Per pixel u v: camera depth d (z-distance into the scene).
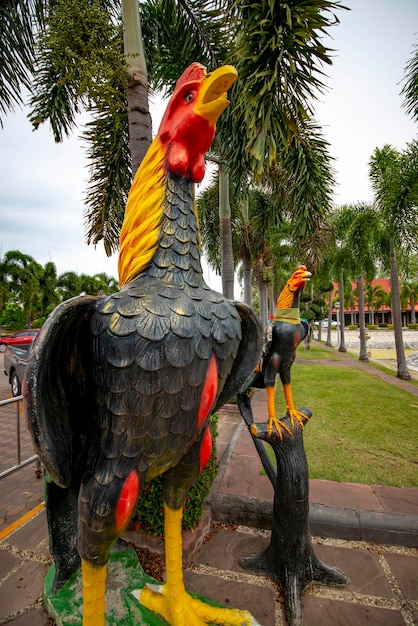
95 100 2.57
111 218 4.40
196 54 4.25
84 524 1.22
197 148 1.38
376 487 3.32
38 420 1.01
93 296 1.23
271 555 2.24
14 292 23.84
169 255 1.32
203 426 1.36
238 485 3.33
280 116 3.03
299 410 2.26
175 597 1.67
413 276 10.74
